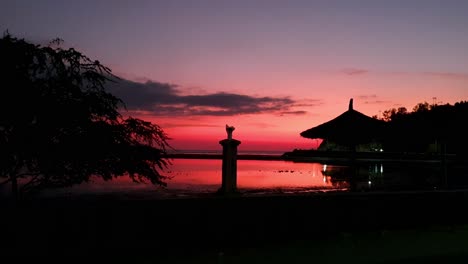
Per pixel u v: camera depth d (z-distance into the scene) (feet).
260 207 21.86
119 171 19.53
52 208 18.04
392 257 18.74
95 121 19.38
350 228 23.65
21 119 18.01
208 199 20.95
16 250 17.21
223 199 21.25
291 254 19.11
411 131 56.29
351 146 37.63
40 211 17.81
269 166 127.13
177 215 20.24
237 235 21.16
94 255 18.44
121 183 51.49
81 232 18.38
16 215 17.39
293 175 82.99
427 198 25.73
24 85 17.81
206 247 20.44
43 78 18.81
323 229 22.91
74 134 18.58
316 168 113.29
